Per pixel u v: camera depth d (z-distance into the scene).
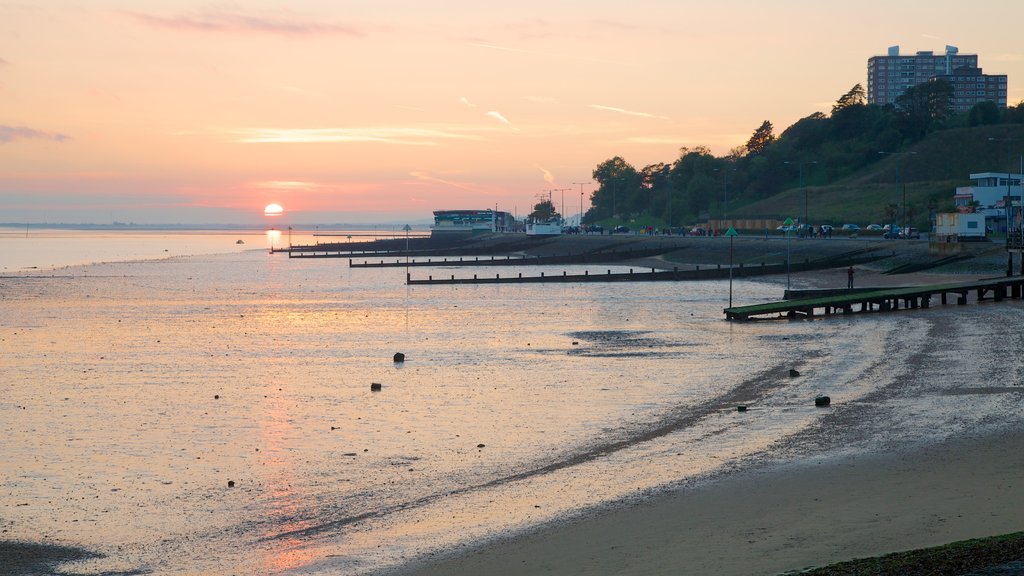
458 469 30.73
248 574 22.00
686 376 48.19
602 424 36.91
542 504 26.42
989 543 18.59
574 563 21.45
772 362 52.00
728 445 32.31
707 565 20.55
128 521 26.17
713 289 113.81
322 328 77.12
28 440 35.88
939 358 49.88
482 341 65.94
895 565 17.77
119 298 114.75
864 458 29.42
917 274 112.31
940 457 28.97
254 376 51.19
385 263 191.62
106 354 61.47
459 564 21.95
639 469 29.69
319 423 38.41
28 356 60.84
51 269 189.25
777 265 127.62
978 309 75.56
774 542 21.86
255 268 193.62
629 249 189.88
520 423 37.56
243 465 31.84
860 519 23.16
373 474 30.41
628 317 81.56
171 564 22.86
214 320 85.75
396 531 24.69
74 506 27.58
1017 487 25.17
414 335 70.81
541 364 53.97
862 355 52.72
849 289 89.12
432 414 39.84
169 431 37.22
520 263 182.75
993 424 33.31
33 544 24.44
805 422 35.38
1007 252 102.62
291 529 25.22
